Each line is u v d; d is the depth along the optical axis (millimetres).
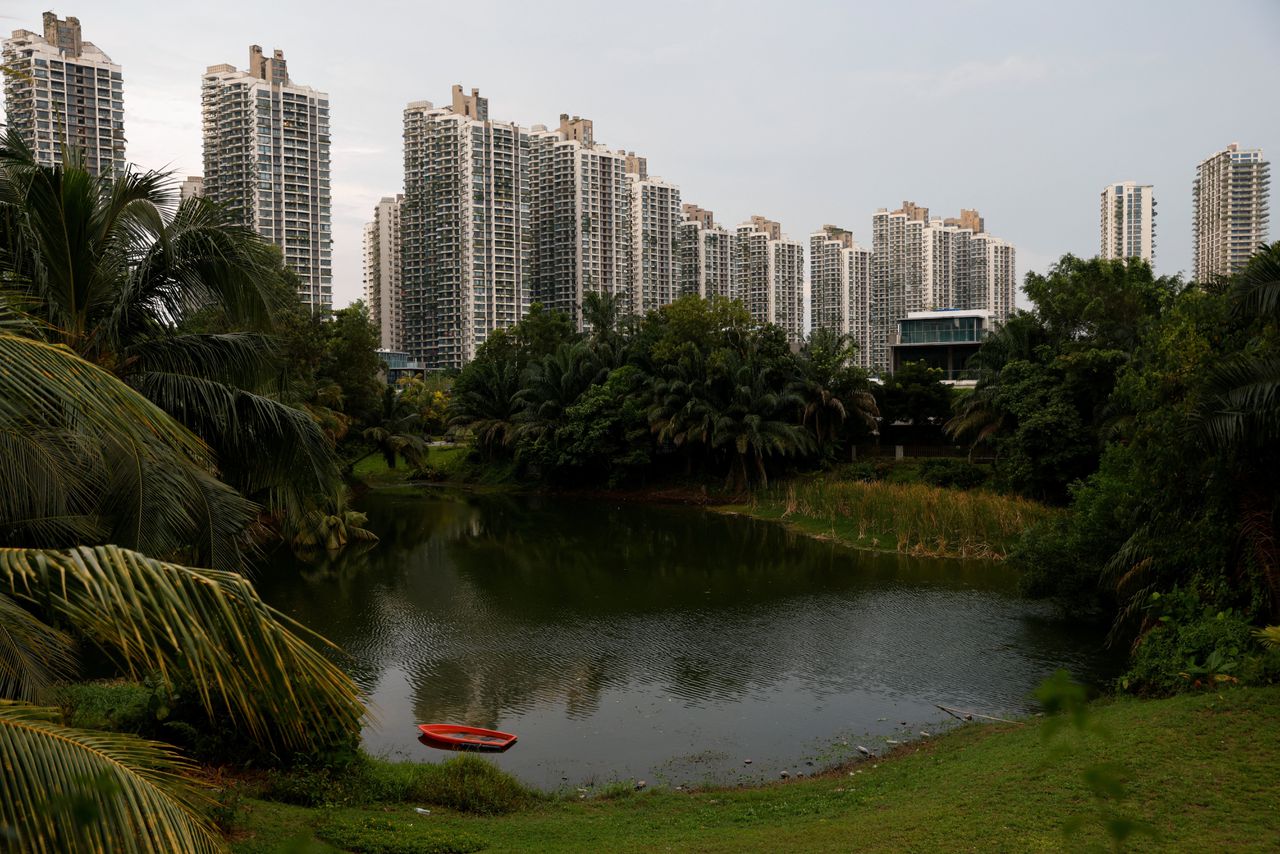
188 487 9398
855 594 25938
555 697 17172
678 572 29969
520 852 8891
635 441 51625
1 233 10312
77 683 13312
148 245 11695
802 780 12797
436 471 64875
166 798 4512
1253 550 14492
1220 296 17188
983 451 47812
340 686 5246
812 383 48219
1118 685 15125
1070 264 40844
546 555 33656
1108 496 20391
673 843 9203
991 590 25953
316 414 38906
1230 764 9305
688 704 16672
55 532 8234
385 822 9508
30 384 4984
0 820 3963
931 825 8719
